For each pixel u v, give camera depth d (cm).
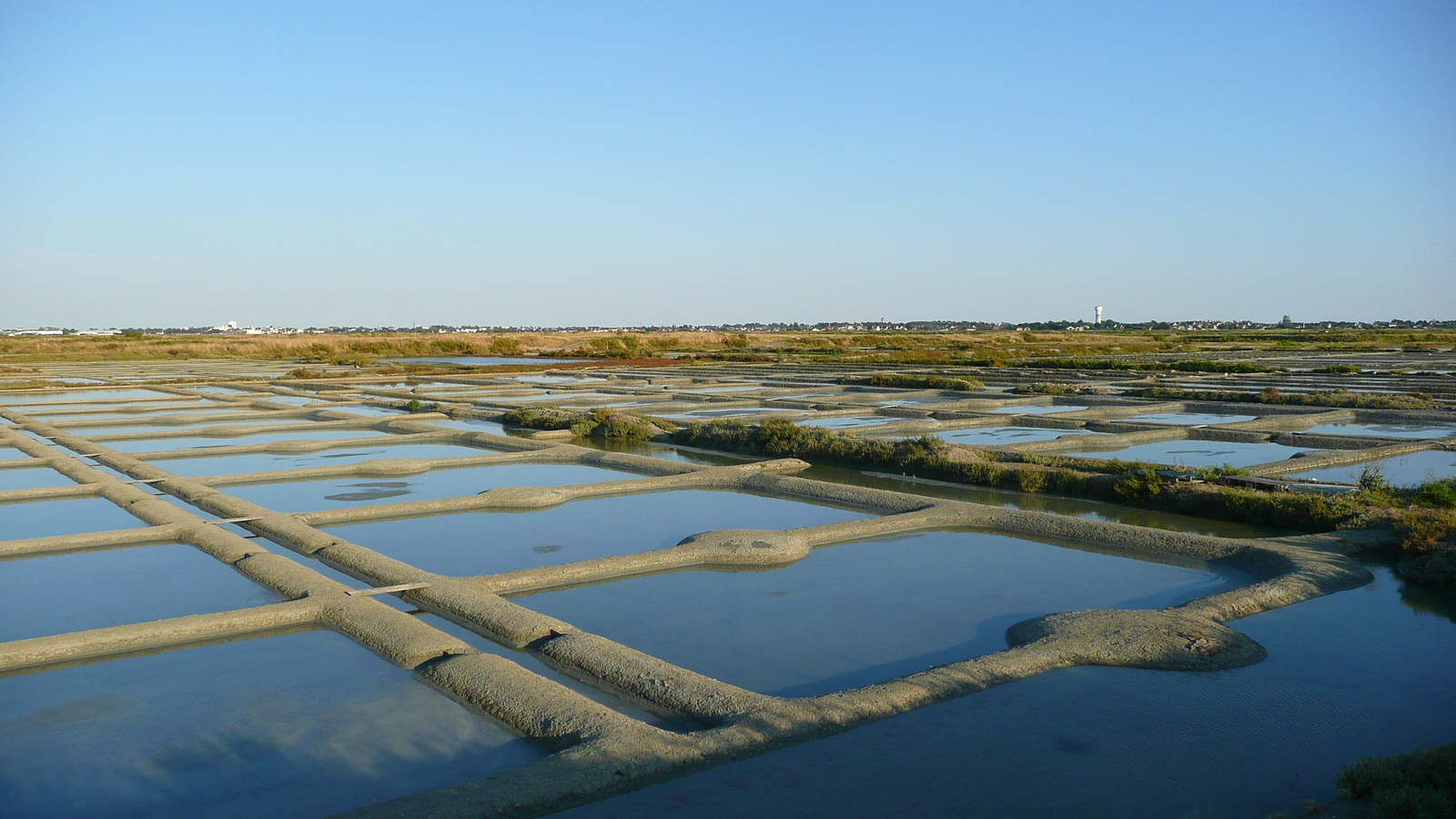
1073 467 1631
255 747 621
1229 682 703
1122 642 762
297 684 725
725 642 817
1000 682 699
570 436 2319
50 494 1523
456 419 2752
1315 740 609
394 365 6019
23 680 738
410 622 827
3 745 627
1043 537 1205
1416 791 480
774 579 1016
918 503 1350
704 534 1147
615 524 1298
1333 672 727
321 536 1161
